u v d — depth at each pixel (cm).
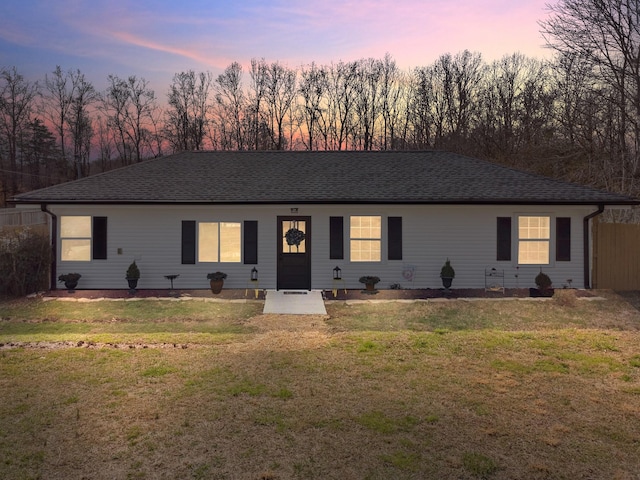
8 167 4103
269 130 4256
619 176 2222
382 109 4275
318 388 575
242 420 485
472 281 1336
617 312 1061
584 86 2311
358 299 1209
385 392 563
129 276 1284
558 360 688
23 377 602
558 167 2628
